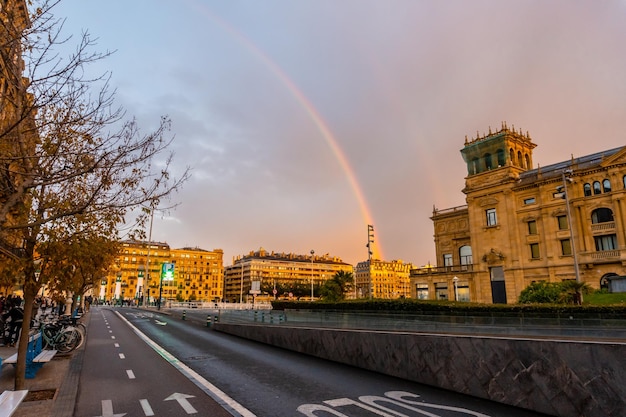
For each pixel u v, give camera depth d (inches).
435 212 2517.2
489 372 327.0
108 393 349.4
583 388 261.9
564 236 1776.6
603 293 1220.5
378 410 297.7
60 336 579.5
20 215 289.3
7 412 162.7
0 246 292.7
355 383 396.2
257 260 7293.3
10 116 264.2
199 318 1477.6
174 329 1051.3
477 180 2185.0
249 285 7145.7
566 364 273.4
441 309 1003.3
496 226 2044.8
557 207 1815.9
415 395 345.4
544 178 1866.4
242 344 743.1
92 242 354.6
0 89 246.8
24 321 343.9
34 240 332.8
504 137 2118.6
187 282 6752.0
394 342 434.6
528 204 1950.1
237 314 1218.6
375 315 796.6
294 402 322.0
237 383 395.2
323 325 876.6
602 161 1668.3
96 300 4350.4
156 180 330.6
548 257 1815.9
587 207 1715.1
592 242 1688.0
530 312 831.7
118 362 515.5
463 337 353.7
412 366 406.6
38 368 436.8
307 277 7760.8
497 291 2009.1
